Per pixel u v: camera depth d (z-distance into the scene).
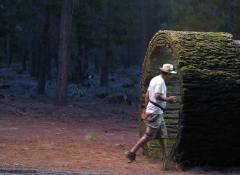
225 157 16.70
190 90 15.99
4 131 24.58
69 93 57.00
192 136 16.16
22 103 40.03
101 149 20.17
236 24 32.16
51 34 59.28
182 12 34.94
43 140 21.91
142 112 19.88
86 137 23.28
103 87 67.25
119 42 65.50
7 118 30.88
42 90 57.00
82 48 71.69
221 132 16.28
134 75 88.06
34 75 83.50
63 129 27.05
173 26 38.34
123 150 20.22
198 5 34.06
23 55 96.12
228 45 17.20
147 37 60.28
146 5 60.28
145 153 19.23
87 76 71.56
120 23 62.25
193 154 16.45
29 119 31.25
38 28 61.91
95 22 60.78
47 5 54.09
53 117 33.28
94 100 50.62
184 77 16.09
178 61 16.53
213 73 16.22
